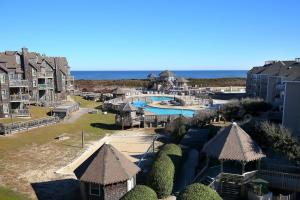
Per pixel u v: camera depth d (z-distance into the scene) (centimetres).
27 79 6738
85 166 2623
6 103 5794
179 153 3052
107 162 2569
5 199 2430
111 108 7262
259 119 3922
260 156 2633
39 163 3456
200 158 3262
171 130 4875
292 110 3791
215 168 2906
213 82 15275
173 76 12975
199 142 3647
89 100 9131
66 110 6181
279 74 5981
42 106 6912
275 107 5097
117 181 2475
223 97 9338
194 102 8288
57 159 3622
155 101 9306
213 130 4131
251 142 2728
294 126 3775
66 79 9138
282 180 2573
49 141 4412
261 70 8006
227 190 2598
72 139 4603
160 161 2652
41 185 2862
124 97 8900
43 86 7519
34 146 4125
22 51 6775
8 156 3644
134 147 4228
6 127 4647
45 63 7700
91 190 2514
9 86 5834
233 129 2766
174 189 2688
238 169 2850
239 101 5188
